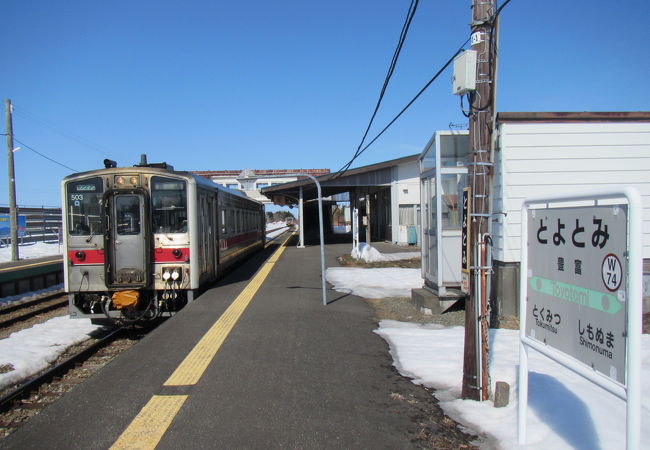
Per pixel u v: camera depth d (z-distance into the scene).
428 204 9.05
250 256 20.06
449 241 8.23
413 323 7.68
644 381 4.71
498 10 4.17
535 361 5.40
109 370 5.27
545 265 3.33
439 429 3.86
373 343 6.38
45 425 3.94
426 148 8.91
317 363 5.52
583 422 3.69
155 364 5.47
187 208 8.94
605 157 7.93
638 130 7.96
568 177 7.89
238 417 4.07
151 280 8.79
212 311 8.33
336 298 9.80
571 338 3.03
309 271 14.44
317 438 3.70
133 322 8.96
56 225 39.38
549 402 4.09
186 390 4.68
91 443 3.64
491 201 4.43
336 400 4.44
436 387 4.79
